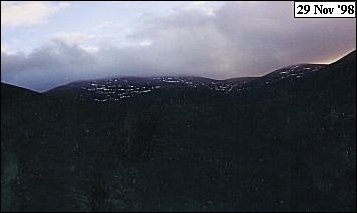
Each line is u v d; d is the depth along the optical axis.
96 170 48.12
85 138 53.06
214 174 48.62
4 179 43.69
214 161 50.78
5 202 41.41
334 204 44.16
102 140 53.38
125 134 54.22
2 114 51.28
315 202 44.59
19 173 44.88
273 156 52.09
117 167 49.03
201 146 53.38
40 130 51.69
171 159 50.59
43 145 49.69
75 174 47.00
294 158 51.50
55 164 47.66
